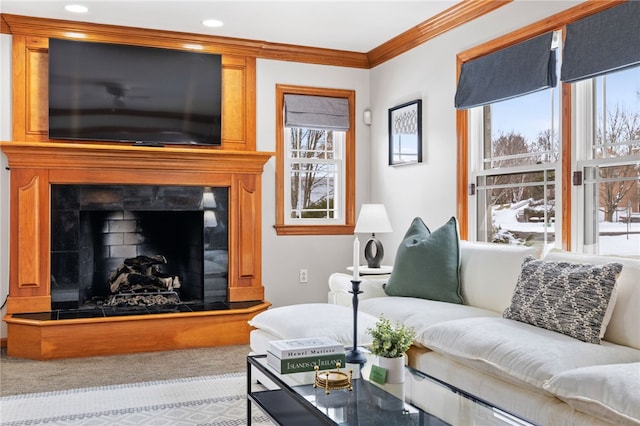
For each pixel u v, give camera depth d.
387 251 5.36
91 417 3.03
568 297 2.63
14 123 4.50
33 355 4.19
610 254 3.23
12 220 4.43
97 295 5.07
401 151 5.07
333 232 5.50
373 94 5.57
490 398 2.53
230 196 5.05
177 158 4.79
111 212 5.11
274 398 2.67
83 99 4.61
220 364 4.08
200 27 4.74
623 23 3.02
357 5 4.23
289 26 4.71
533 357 2.35
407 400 2.18
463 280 3.71
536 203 3.75
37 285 4.48
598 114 3.32
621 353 2.40
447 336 2.82
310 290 5.42
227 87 5.12
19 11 4.33
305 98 5.36
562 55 3.44
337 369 2.54
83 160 4.54
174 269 5.37
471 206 4.27
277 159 5.30
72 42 4.57
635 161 3.08
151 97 4.82
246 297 5.11
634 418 1.82
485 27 4.07
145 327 4.42
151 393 3.43
